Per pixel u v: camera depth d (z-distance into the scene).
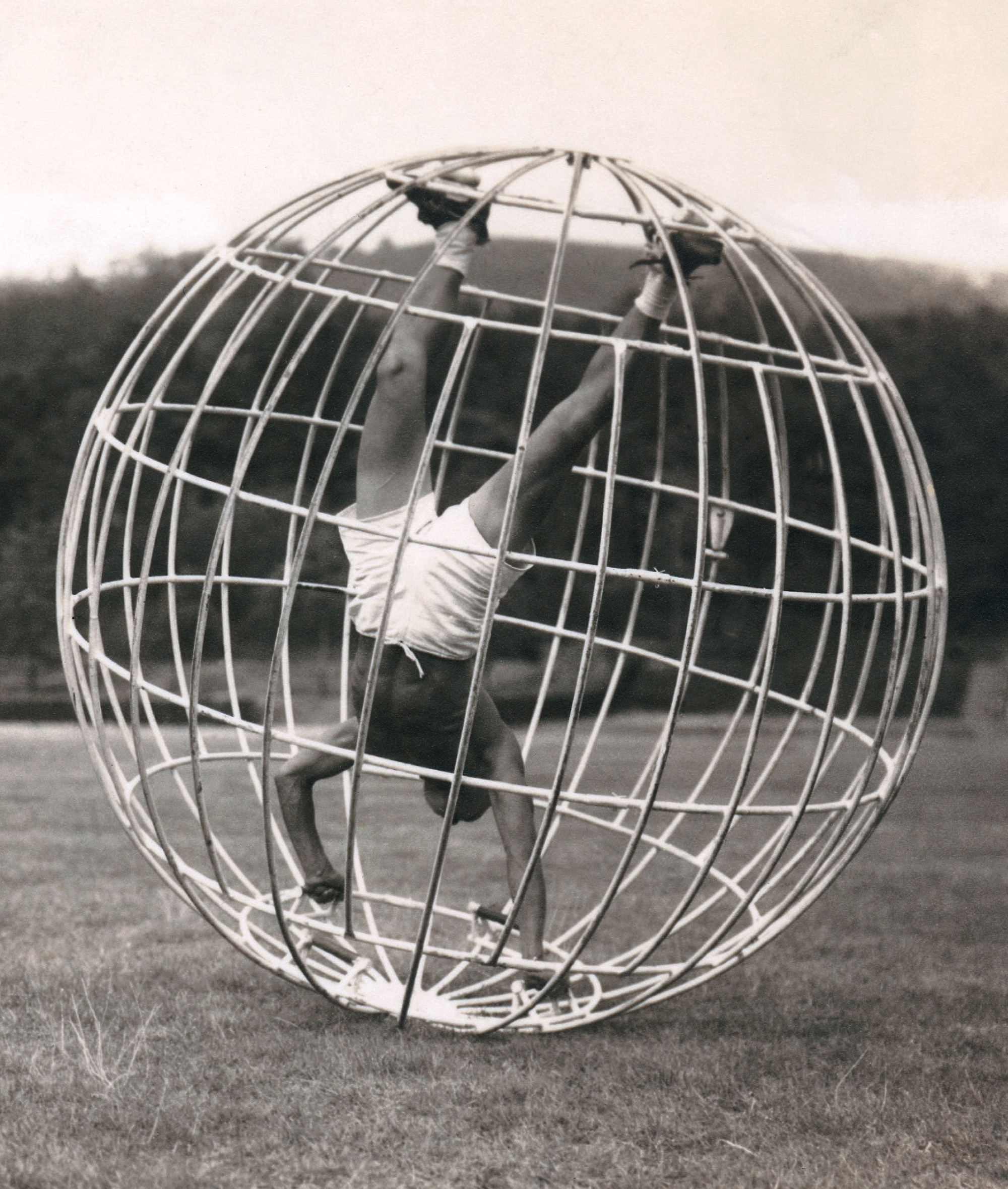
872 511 24.30
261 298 4.63
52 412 29.25
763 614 24.44
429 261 4.10
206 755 5.25
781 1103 4.37
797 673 24.47
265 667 23.20
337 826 10.73
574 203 4.07
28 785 13.00
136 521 22.00
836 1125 4.18
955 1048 5.03
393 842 9.88
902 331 30.31
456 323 4.09
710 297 22.81
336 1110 4.21
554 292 3.91
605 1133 4.10
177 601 22.28
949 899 8.18
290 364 4.06
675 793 13.15
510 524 3.92
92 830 10.09
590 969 4.66
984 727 23.20
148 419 4.83
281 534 22.88
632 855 4.17
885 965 6.37
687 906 4.40
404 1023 4.94
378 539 4.75
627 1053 4.82
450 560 4.59
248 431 5.45
